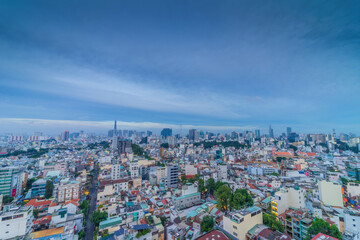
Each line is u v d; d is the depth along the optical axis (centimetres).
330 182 6247
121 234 4297
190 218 5825
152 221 5341
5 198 8119
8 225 4419
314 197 6700
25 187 10069
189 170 11906
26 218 4625
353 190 6919
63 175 11525
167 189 9006
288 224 4938
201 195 8812
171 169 10038
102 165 14212
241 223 3734
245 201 6288
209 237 3628
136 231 4525
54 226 5134
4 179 8612
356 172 9762
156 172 10756
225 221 4097
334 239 3175
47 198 8175
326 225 3822
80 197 8594
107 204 6538
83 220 6241
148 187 8756
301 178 9612
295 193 5800
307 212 5019
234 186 8275
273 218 4538
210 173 10312
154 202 6725
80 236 5175
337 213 4856
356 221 4197
